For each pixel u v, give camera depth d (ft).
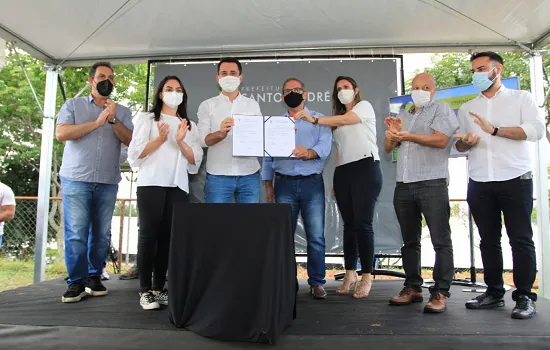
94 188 8.32
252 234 5.59
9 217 10.51
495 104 7.61
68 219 8.07
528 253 6.94
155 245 7.55
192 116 11.41
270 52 11.26
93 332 5.62
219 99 9.26
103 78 8.11
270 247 5.45
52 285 9.23
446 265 7.13
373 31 10.25
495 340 5.32
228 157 8.83
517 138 7.00
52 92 11.21
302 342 5.31
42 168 10.72
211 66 11.48
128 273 10.57
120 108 9.01
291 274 5.70
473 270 9.82
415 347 5.23
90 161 8.22
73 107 8.38
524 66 17.53
